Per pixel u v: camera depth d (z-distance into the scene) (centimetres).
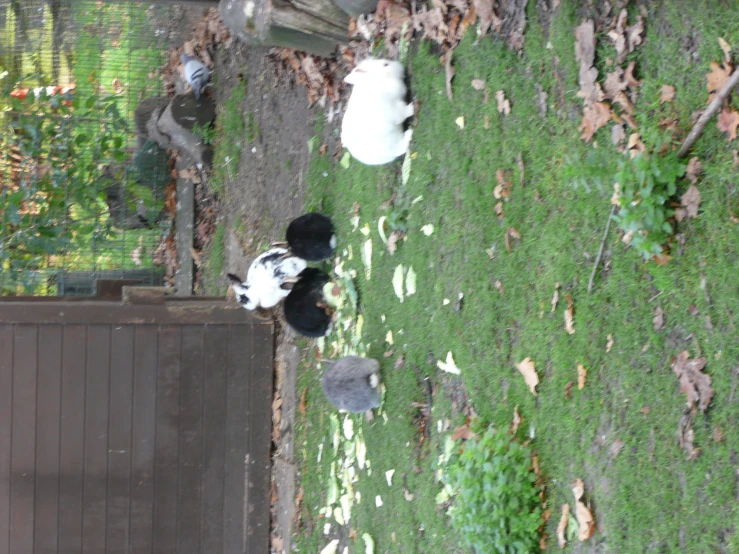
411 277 693
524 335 632
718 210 548
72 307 769
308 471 780
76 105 937
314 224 757
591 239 606
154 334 782
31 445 767
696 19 567
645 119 589
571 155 614
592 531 603
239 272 873
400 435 698
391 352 709
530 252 630
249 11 741
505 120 641
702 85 564
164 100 972
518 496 622
